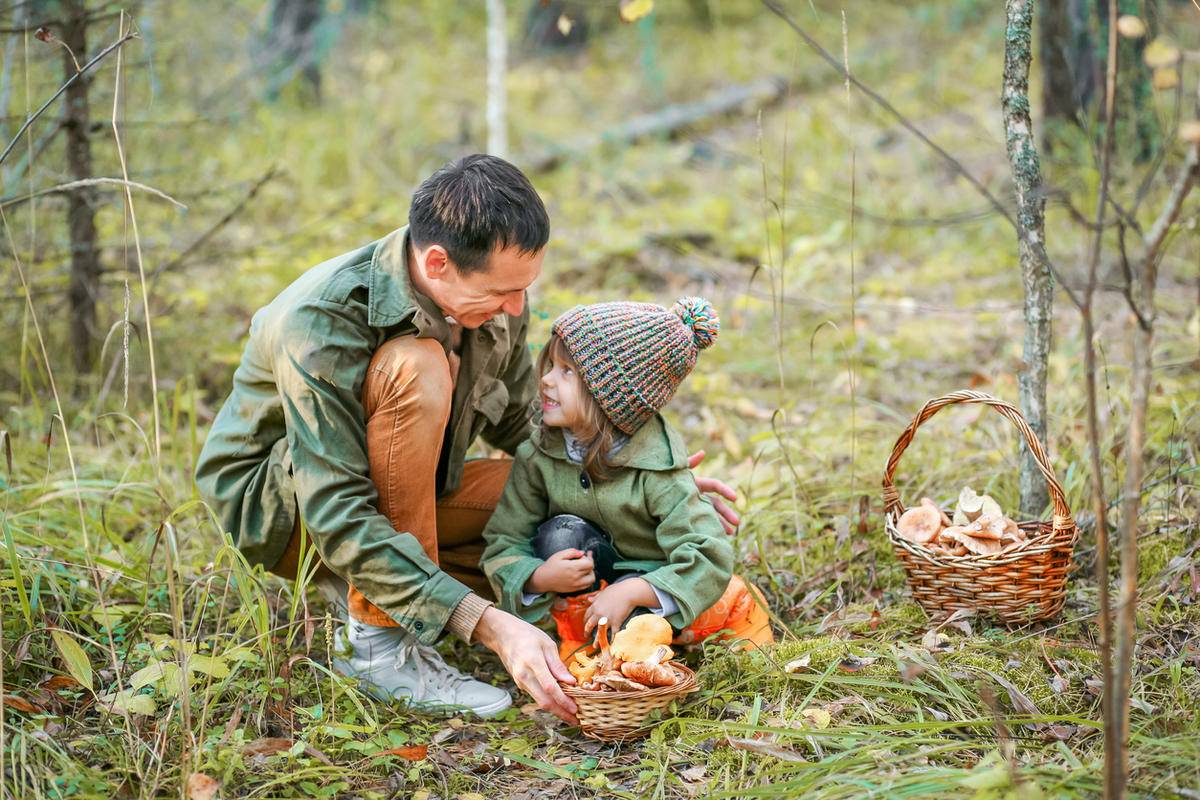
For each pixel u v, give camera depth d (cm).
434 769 228
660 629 238
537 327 446
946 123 752
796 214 627
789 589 300
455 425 263
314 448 234
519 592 255
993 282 531
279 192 654
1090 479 309
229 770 212
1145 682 240
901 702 240
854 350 455
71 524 310
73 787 205
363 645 252
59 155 437
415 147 774
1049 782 199
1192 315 432
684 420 414
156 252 476
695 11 1121
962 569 263
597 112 920
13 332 411
